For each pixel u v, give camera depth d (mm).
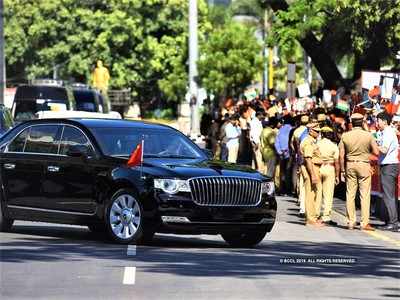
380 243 37688
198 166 34688
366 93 60750
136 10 164375
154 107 175000
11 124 52312
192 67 117500
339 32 80125
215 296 24188
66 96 74875
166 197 33594
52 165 36219
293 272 28547
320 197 44281
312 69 144000
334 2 74812
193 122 116500
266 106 73812
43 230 39344
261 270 28812
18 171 37125
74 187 35625
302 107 69688
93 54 162750
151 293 24438
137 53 166250
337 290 25516
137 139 36344
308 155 43812
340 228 43250
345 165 43000
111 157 35188
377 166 47531
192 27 117375
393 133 42969
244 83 145250
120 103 160375
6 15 162250
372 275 28391
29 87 74750
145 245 34500
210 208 33875
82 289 24938
